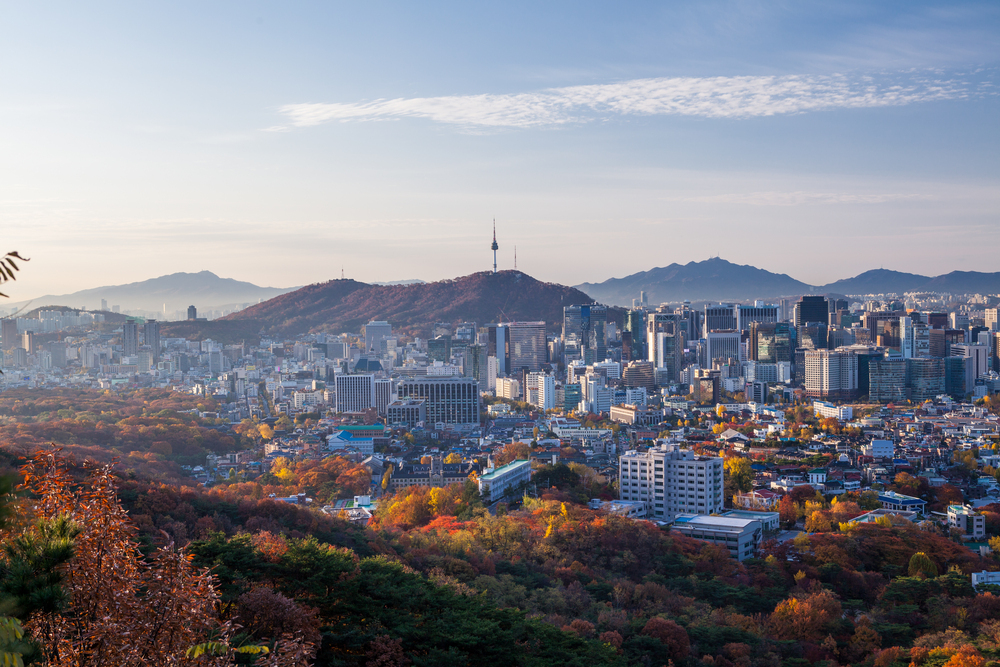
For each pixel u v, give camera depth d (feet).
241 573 495.41
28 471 237.66
